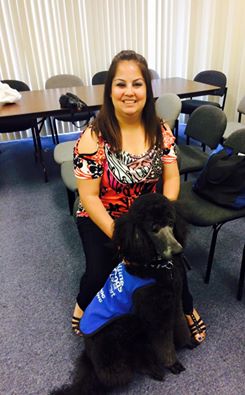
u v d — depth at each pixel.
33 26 3.42
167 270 1.03
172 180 1.42
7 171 3.14
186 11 3.72
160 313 1.04
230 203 1.47
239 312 1.50
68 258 1.91
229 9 3.51
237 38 3.57
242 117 3.75
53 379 1.24
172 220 0.96
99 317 1.07
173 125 2.30
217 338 1.37
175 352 1.27
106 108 1.26
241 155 1.56
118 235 0.98
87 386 1.08
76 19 3.52
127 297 1.04
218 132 2.02
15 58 3.53
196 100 3.65
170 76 4.11
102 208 1.29
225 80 3.47
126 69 1.16
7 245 2.05
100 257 1.31
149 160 1.30
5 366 1.30
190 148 2.33
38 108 2.51
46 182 2.89
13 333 1.44
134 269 1.02
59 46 3.61
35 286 1.71
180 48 3.94
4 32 3.37
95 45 3.72
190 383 1.20
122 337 1.06
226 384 1.19
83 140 1.26
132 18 3.69
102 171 1.28
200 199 1.60
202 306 1.54
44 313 1.54
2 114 2.36
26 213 2.41
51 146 3.72
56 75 3.54
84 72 3.84
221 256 1.86
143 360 1.14
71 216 2.34
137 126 1.30
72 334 1.43
